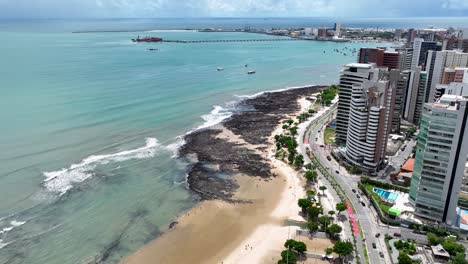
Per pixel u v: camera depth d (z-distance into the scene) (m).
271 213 140.88
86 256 116.12
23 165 169.50
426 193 129.38
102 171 169.25
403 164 179.50
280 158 189.75
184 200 149.25
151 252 118.88
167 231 129.62
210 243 123.69
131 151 192.50
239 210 142.88
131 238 125.38
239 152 197.75
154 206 144.38
